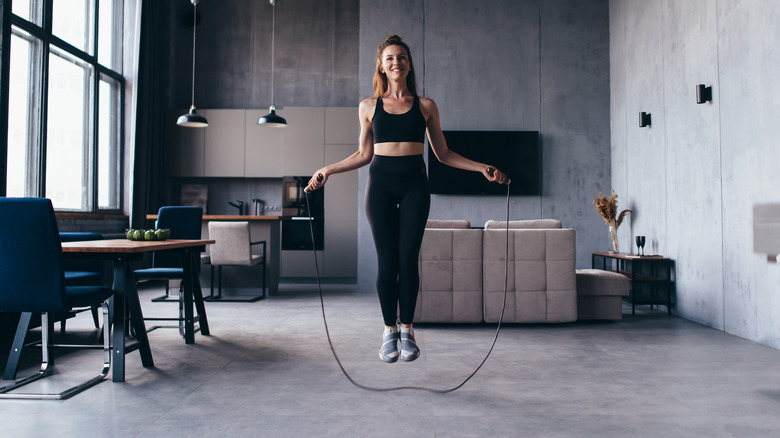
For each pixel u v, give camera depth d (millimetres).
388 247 2010
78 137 5922
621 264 5664
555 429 1881
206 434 1816
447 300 3936
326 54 7895
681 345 3320
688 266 4309
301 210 7398
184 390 2338
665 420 1974
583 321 4234
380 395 2273
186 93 7859
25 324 2514
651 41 5039
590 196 6227
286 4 7930
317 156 7406
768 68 3242
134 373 2631
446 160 2182
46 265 2232
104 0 6465
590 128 6262
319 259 7367
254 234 5855
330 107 7418
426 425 1915
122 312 2508
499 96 6316
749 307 3484
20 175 5023
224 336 3568
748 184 3467
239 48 7898
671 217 4617
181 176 7469
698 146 4133
